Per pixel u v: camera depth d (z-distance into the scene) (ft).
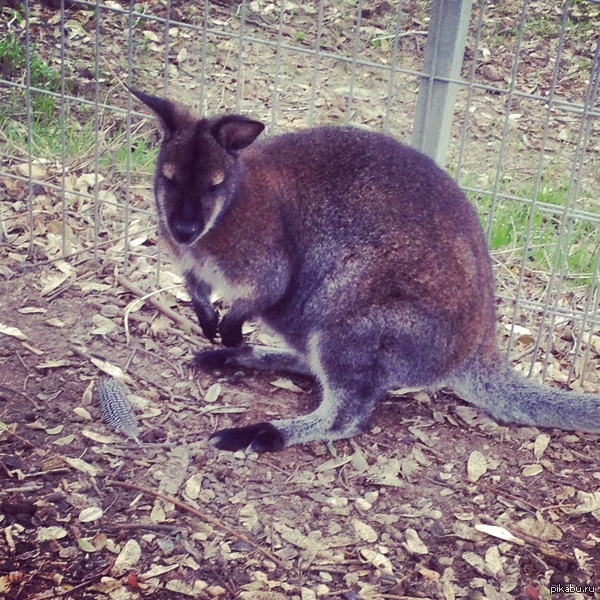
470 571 4.43
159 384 5.30
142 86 7.86
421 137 5.54
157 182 5.12
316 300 5.16
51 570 4.23
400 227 5.00
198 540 4.42
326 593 4.27
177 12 8.74
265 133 7.40
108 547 4.35
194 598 4.19
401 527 4.60
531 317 6.12
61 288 5.92
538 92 8.56
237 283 5.24
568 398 5.23
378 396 5.16
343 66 8.55
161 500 4.58
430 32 5.33
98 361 5.36
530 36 9.22
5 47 7.84
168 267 6.23
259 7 9.12
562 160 7.73
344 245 5.07
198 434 5.00
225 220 5.07
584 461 5.10
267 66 8.41
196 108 7.68
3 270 5.99
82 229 6.47
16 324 5.57
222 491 4.68
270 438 4.94
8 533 4.35
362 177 5.08
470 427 5.27
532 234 6.68
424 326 5.03
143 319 5.76
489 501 4.79
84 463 4.72
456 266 5.04
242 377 5.47
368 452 5.03
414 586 4.34
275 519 4.57
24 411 4.98
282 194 5.15
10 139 7.07
